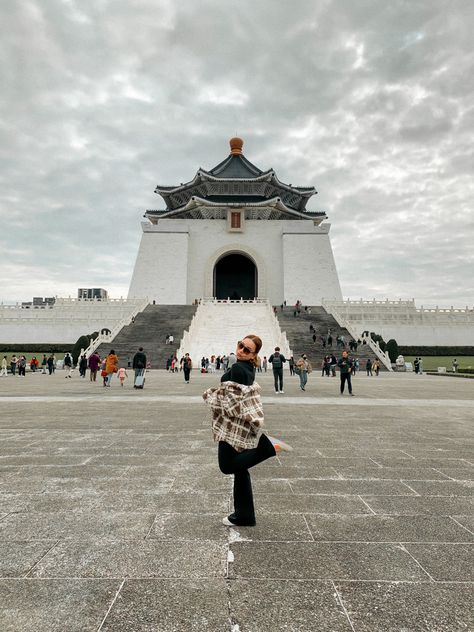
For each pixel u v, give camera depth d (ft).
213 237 211.41
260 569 10.14
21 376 93.91
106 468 18.75
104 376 63.82
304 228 210.38
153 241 206.69
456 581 9.70
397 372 114.42
